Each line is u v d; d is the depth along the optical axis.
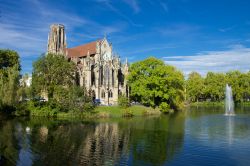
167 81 130.12
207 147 57.25
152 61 130.62
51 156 49.97
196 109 160.25
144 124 89.38
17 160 47.47
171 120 100.62
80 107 107.81
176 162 47.34
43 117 106.50
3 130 75.44
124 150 54.72
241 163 47.00
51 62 118.19
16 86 103.38
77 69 153.62
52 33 175.62
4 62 138.38
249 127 82.69
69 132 73.31
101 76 156.38
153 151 54.16
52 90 116.38
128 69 150.62
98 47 161.62
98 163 46.41
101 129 78.56
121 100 123.31
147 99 131.62
